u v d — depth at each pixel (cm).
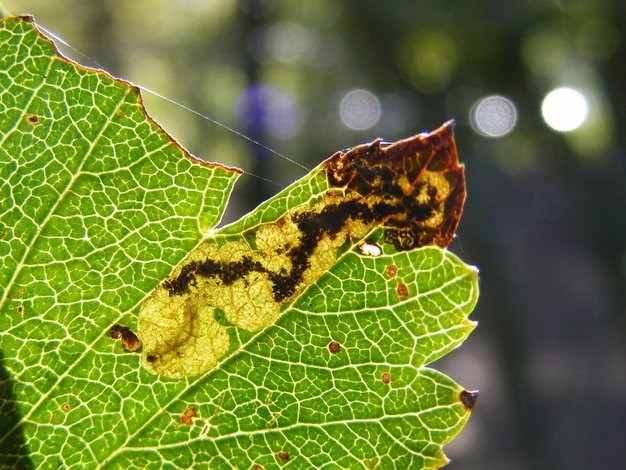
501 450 27
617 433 26
